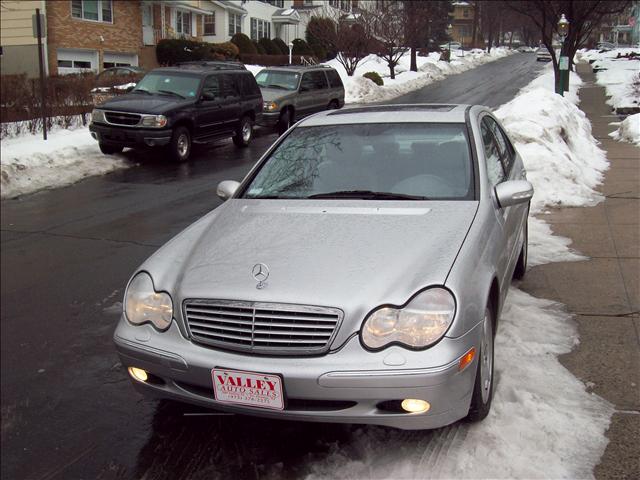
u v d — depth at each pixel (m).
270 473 3.14
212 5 43.69
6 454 3.44
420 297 2.98
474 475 2.96
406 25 39.00
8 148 12.43
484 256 3.41
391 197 3.95
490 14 79.94
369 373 2.84
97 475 3.24
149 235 7.77
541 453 3.10
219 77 14.99
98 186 11.02
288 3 54.28
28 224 8.45
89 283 6.08
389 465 3.09
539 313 4.83
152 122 12.77
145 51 36.69
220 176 11.90
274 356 2.97
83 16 32.34
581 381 3.81
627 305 4.97
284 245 3.42
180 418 3.71
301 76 19.02
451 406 2.95
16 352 4.67
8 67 30.78
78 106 16.62
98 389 4.12
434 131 4.45
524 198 3.90
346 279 3.08
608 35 88.94
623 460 3.04
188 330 3.16
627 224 7.31
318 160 4.41
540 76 37.50
